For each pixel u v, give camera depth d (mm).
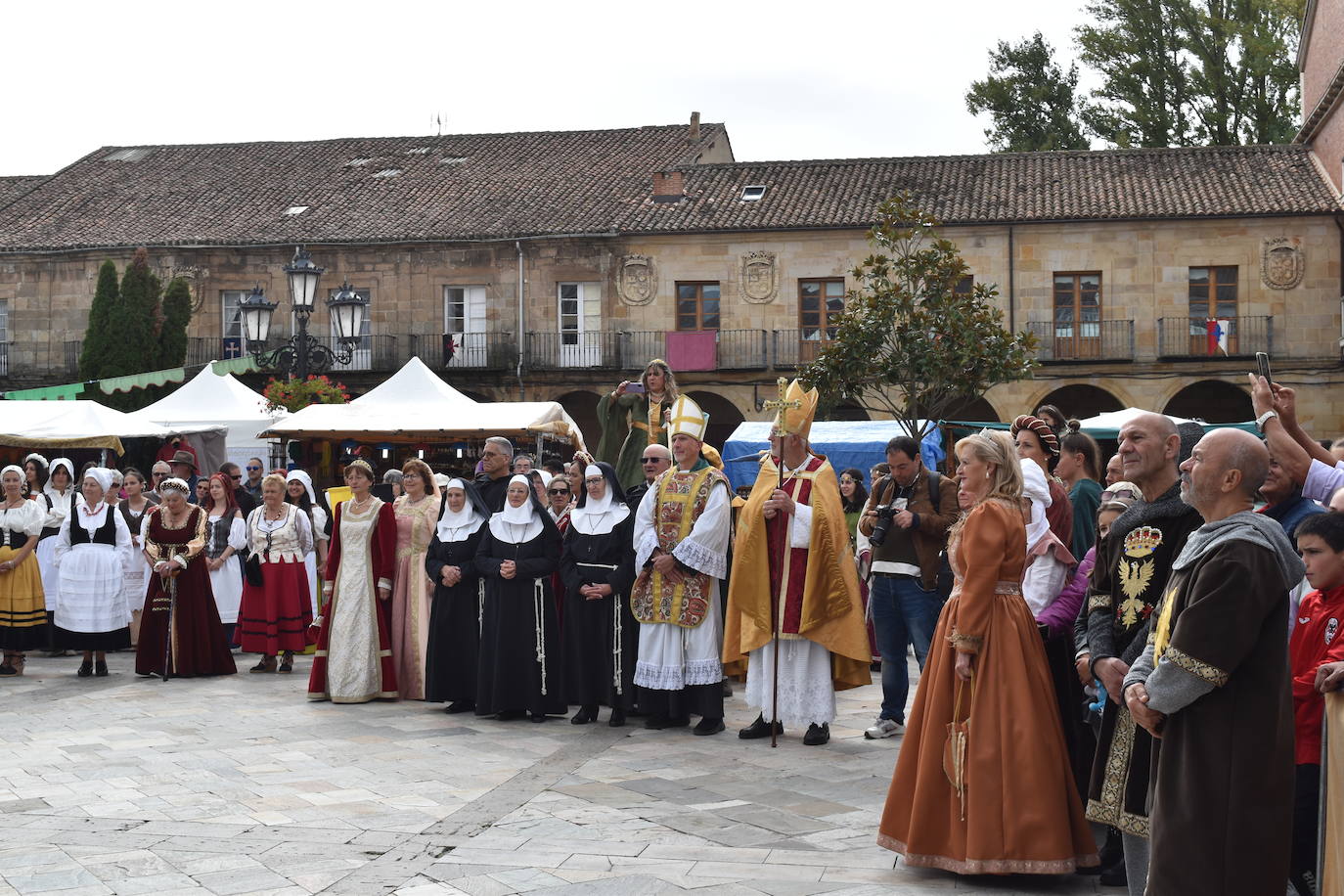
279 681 12430
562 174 37031
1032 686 5609
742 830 6461
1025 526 5965
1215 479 4219
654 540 9383
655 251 33406
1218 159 33312
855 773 7863
